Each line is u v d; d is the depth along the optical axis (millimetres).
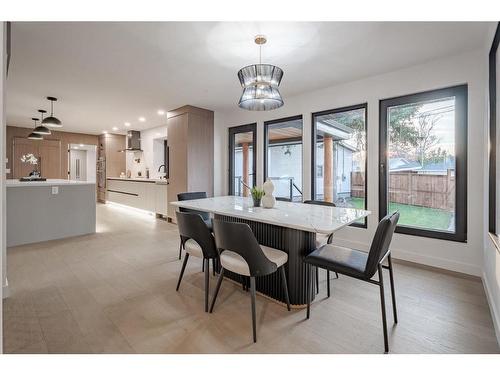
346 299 2203
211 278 2641
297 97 4242
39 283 2475
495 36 2064
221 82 3676
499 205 2021
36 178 4836
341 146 3977
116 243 3891
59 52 2783
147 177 7562
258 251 1688
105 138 8352
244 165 5504
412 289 2381
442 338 1686
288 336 1705
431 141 3074
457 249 2811
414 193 3189
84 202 4395
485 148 2508
